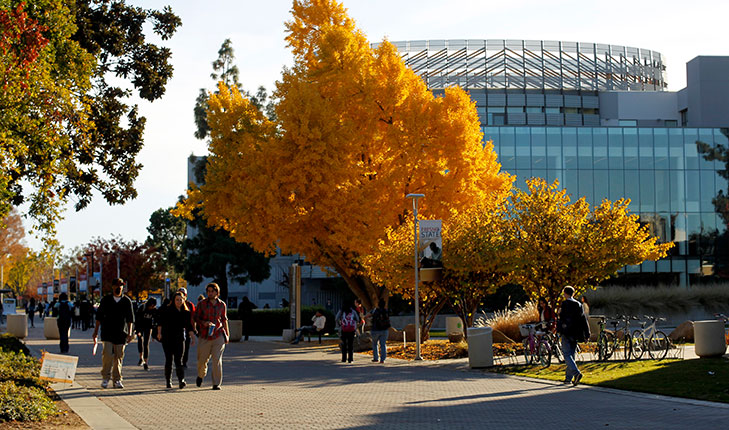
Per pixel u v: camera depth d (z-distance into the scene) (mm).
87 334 42469
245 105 35219
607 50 86688
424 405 13047
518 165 61500
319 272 76312
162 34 31703
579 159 61875
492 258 27125
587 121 82188
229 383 17016
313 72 34156
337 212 31703
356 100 34219
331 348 32156
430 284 29219
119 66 30641
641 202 61844
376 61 34969
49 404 11625
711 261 61625
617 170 62000
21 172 17875
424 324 32438
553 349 21281
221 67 63281
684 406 12828
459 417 11508
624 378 16984
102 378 17250
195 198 35156
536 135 61781
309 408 12492
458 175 33531
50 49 17781
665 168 62250
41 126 17438
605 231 26391
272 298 81750
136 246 86312
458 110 33781
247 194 31984
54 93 17516
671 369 18016
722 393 14008
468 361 22344
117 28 29922
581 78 85000
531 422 10992
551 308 26516
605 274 26938
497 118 81688
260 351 30516
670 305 44469
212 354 15555
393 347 30469
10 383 12609
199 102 62594
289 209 31766
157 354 26547
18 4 14562
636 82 89438
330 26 35156
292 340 36438
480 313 52812
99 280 70750
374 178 34812
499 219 27766
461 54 82375
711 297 45156
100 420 10734
